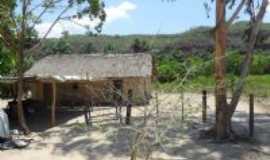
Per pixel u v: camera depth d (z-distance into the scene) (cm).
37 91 3625
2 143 2131
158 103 1045
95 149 2020
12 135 2347
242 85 2169
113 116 2725
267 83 4269
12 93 3681
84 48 4572
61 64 3834
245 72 2164
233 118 2830
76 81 3173
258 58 5450
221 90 2145
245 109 3222
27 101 3209
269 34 2378
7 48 2788
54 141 2228
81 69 3678
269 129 2448
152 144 1092
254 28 2122
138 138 1101
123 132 2134
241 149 1997
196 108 1416
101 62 3762
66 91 3622
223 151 1961
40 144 2172
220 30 2109
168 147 1938
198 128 2369
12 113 2920
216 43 2111
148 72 3247
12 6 2380
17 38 2461
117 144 2055
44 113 3209
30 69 3750
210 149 1981
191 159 1806
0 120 2177
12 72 3153
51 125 2642
